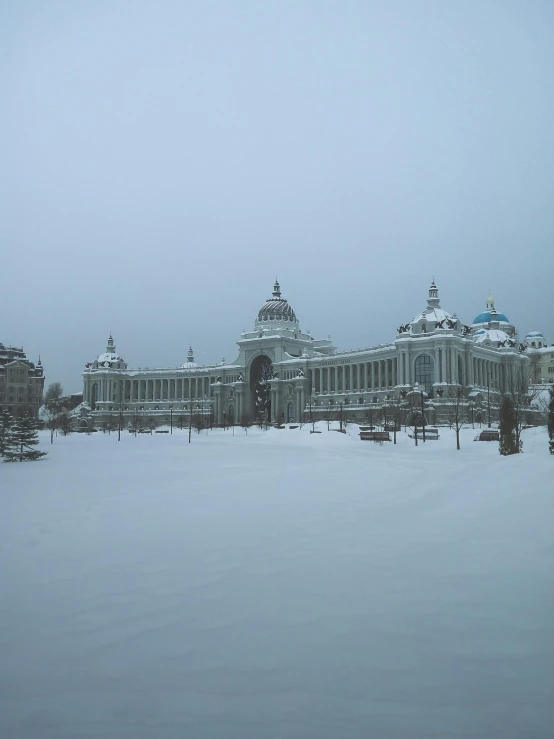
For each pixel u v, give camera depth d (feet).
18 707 36.42
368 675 39.22
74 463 210.79
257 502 108.06
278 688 37.88
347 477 149.07
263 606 52.11
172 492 124.26
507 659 40.70
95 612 51.78
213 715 35.09
